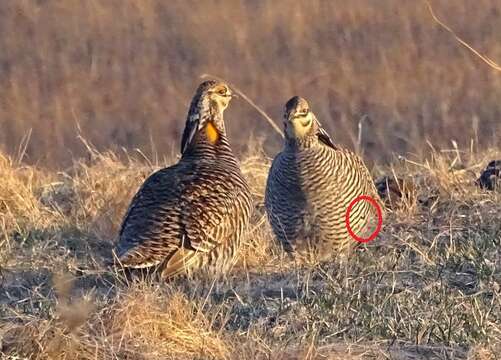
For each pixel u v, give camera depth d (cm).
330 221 1775
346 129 3919
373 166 2692
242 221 1700
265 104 4253
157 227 1622
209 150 1767
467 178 2217
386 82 4441
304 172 1761
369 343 1370
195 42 4997
